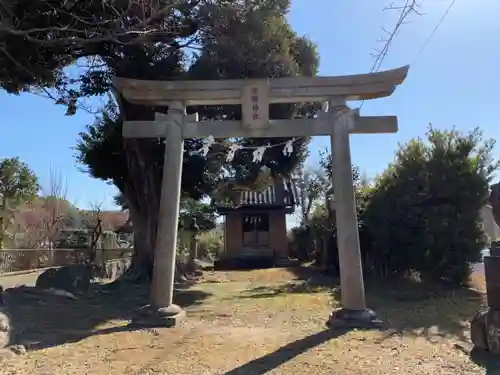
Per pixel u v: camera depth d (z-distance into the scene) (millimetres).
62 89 11617
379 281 12430
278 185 24625
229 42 11211
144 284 13945
